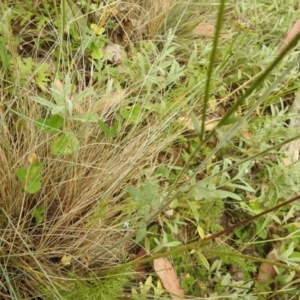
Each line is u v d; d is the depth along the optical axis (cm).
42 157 121
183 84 157
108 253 125
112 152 129
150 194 107
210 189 116
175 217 138
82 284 116
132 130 131
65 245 120
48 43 158
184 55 174
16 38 147
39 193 120
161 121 139
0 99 129
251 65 173
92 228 120
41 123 107
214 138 158
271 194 149
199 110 157
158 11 172
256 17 177
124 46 164
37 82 136
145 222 113
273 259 145
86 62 157
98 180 122
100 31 152
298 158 166
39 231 122
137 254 132
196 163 151
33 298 118
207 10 186
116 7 163
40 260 119
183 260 133
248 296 125
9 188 115
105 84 152
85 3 162
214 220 141
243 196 155
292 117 165
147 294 127
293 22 192
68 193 121
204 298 125
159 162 150
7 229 113
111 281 117
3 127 117
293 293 136
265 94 80
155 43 173
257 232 145
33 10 157
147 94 136
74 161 120
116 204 128
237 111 163
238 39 175
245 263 134
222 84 170
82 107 134
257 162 161
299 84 175
